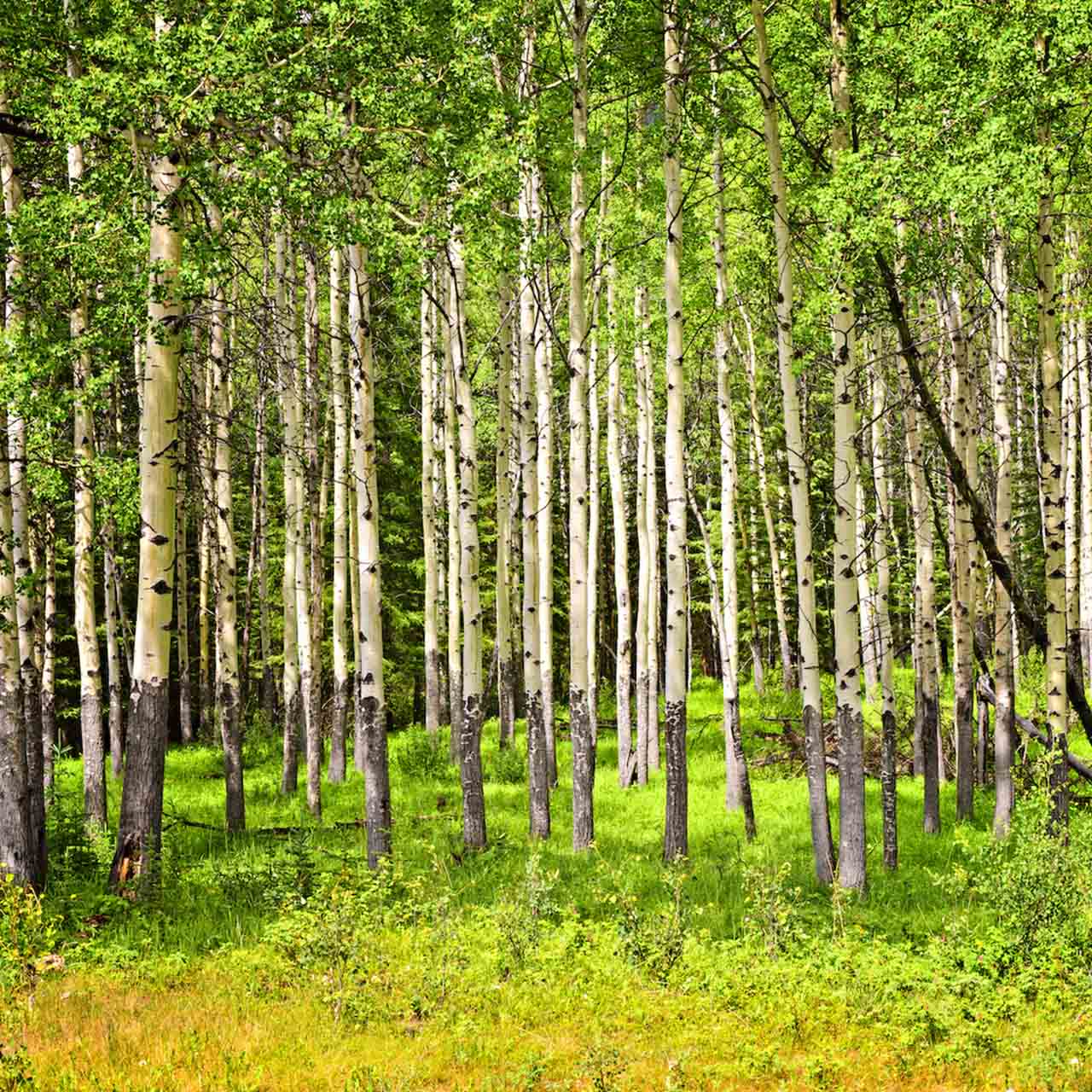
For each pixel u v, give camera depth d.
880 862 16.12
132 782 12.07
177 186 11.79
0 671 11.63
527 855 15.27
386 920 10.77
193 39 10.59
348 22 11.07
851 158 12.48
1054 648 13.78
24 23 11.35
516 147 12.12
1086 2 10.74
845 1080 7.47
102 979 9.11
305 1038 7.74
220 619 17.59
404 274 12.18
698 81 16.45
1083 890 10.29
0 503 11.89
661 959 9.93
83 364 14.64
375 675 14.05
